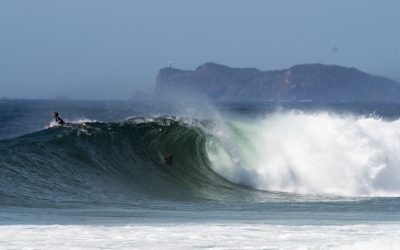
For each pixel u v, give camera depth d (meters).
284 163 99.19
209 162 99.12
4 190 71.50
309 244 42.72
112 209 66.25
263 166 98.75
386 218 62.16
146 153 100.00
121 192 81.44
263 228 50.56
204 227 50.81
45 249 39.44
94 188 80.69
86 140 97.62
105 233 46.22
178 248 40.50
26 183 76.25
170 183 91.31
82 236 44.59
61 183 79.56
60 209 64.12
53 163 85.56
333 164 100.12
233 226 51.91
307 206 75.44
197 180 93.75
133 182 89.00
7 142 92.00
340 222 57.41
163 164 98.00
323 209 72.12
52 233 45.69
